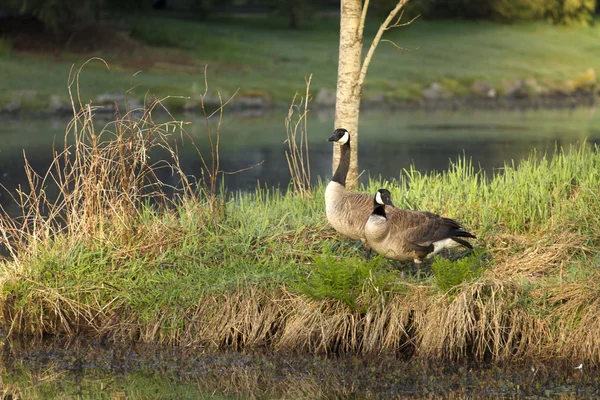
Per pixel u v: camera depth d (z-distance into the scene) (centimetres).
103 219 1243
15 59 5247
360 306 1080
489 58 7012
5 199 2152
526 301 1056
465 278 1073
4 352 1100
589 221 1227
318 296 1081
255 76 5575
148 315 1129
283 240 1232
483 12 8800
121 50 5834
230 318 1108
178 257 1193
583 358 1003
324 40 7138
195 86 4869
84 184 1225
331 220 1138
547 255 1162
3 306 1170
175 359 1071
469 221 1265
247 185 2464
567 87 6419
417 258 1091
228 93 4934
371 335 1056
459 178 1453
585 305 1038
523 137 3647
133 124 1265
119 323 1138
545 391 948
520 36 8125
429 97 5659
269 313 1105
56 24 5434
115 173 1262
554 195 1330
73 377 1025
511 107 5412
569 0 8850
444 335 1031
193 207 1286
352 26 1419
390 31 7638
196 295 1129
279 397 968
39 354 1094
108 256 1191
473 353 1041
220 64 5866
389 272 1133
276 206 1399
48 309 1165
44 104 4316
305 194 1451
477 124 4297
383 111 5097
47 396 970
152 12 7719
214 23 7431
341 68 1440
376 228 1055
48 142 3288
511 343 1043
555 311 1045
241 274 1149
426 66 6431
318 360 1051
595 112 5019
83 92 4562
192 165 2897
